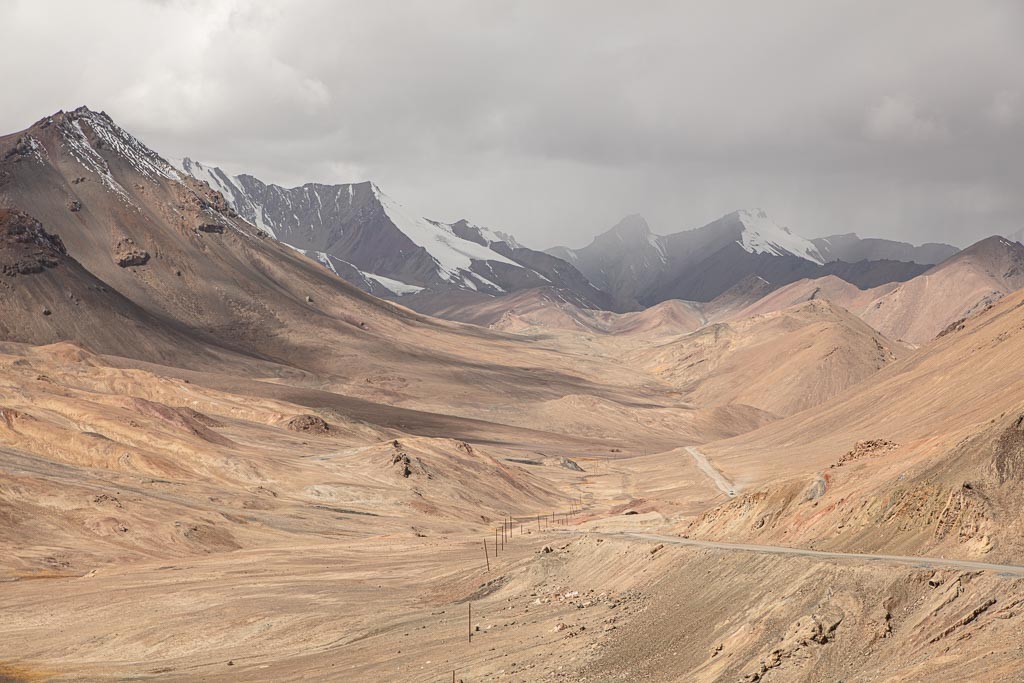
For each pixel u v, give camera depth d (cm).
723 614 4581
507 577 7150
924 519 4681
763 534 5947
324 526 12450
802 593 4250
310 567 9212
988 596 3566
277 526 12094
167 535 10831
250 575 8894
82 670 6366
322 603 7494
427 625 6506
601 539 6919
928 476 4891
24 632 7419
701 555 5406
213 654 6669
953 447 4994
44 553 9875
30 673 6356
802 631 3925
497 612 6456
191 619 7300
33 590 8562
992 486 4456
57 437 14125
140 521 11012
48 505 10931
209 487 13462
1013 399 9812
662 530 7469
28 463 12444
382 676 5450
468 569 7812
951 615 3609
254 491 13950
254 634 6944
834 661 3744
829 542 5150
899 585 3944
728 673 3997
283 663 6147
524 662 5059
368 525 12850
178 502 12106
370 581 8331
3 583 8994
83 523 10725
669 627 4778
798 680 3725
